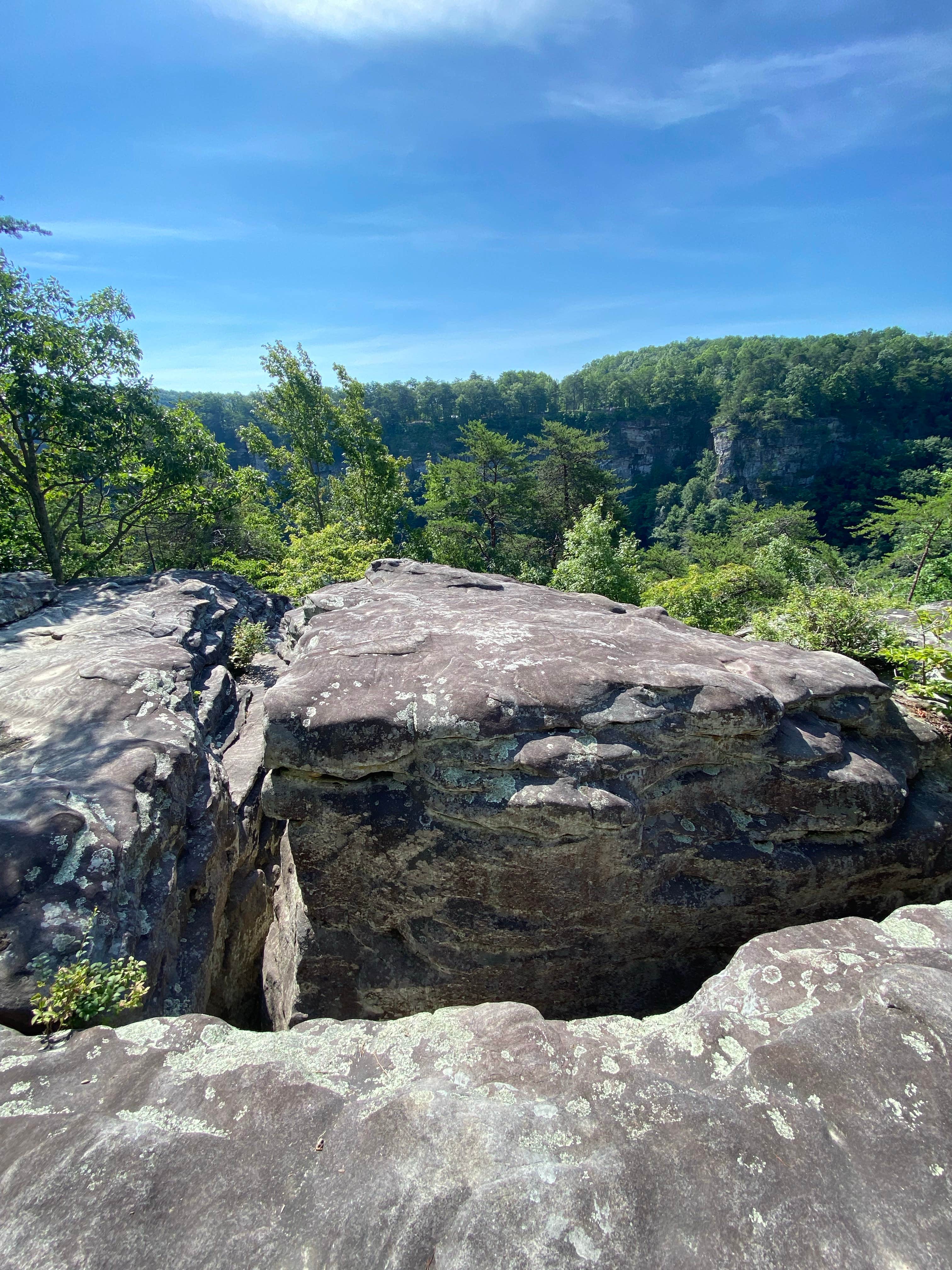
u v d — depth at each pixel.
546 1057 1.95
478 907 3.42
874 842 3.56
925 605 6.43
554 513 31.97
